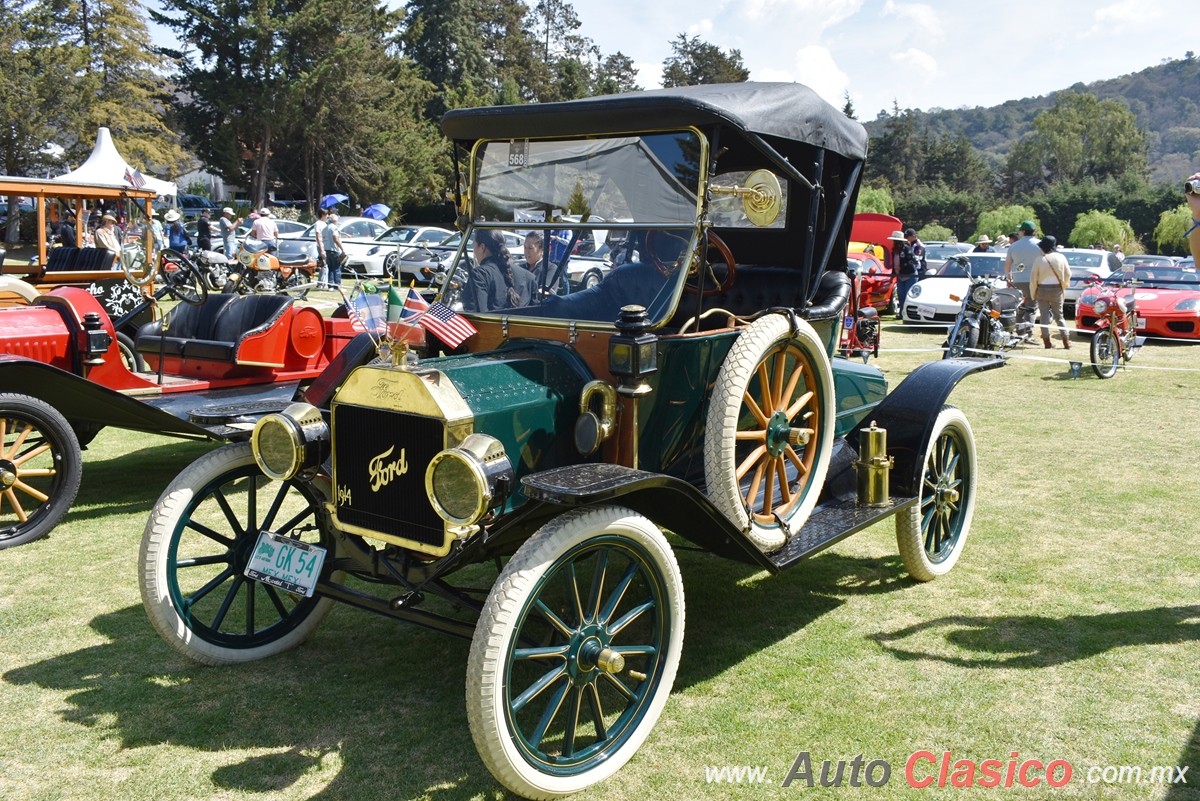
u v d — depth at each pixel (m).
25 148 33.59
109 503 5.59
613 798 2.66
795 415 3.66
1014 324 11.69
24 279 8.15
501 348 3.33
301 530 3.55
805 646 3.65
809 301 3.95
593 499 2.45
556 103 3.50
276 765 2.81
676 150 3.37
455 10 54.97
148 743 2.93
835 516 3.79
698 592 4.25
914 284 15.28
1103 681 3.33
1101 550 4.73
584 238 3.53
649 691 2.90
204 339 6.50
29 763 2.82
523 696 2.56
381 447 2.89
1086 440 7.15
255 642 3.54
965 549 4.78
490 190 3.79
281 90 38.94
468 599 2.99
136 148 36.81
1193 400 8.75
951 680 3.35
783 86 3.75
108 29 38.22
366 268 19.50
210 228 19.67
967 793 2.67
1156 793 2.66
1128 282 12.88
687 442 3.47
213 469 3.34
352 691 3.29
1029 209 55.75
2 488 4.73
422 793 2.68
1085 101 120.38
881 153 98.75
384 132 42.12
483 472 2.56
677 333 3.42
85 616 3.92
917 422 4.12
